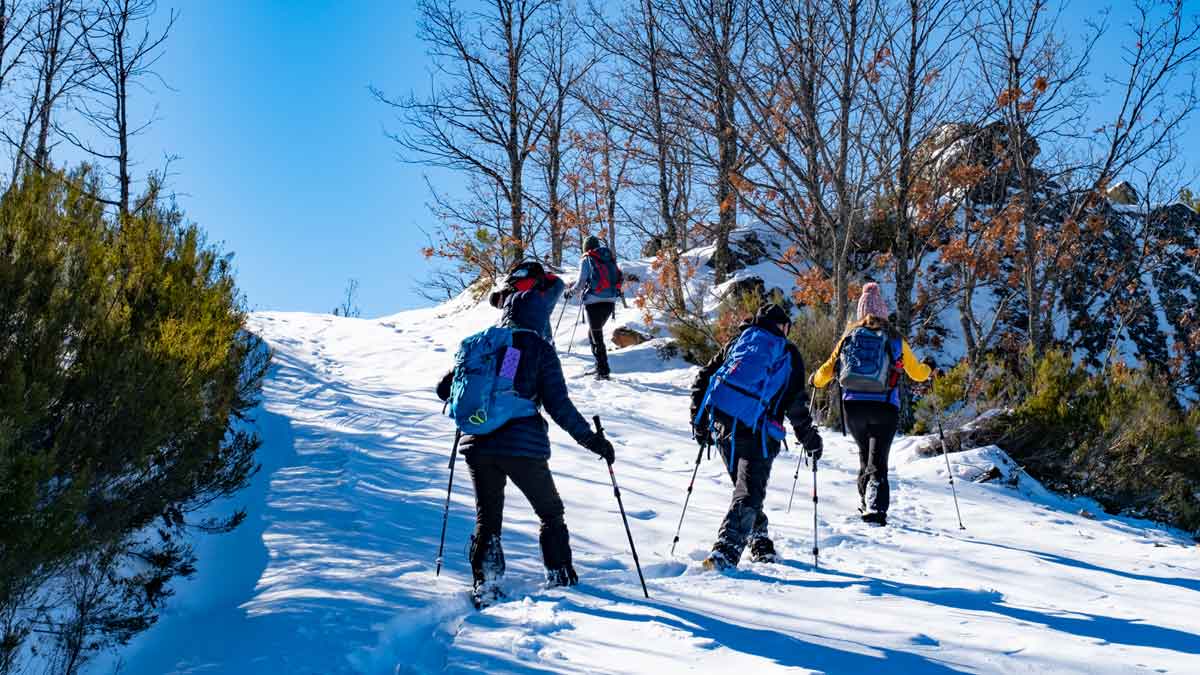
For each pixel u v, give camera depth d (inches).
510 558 203.5
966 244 533.0
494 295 189.3
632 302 672.4
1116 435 375.6
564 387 176.4
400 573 186.1
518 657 141.0
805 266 692.1
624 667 137.5
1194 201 785.6
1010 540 266.4
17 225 165.6
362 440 323.0
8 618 147.5
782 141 465.1
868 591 190.4
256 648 145.3
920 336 596.4
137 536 199.8
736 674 134.7
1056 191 634.8
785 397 209.6
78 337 174.9
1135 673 140.9
